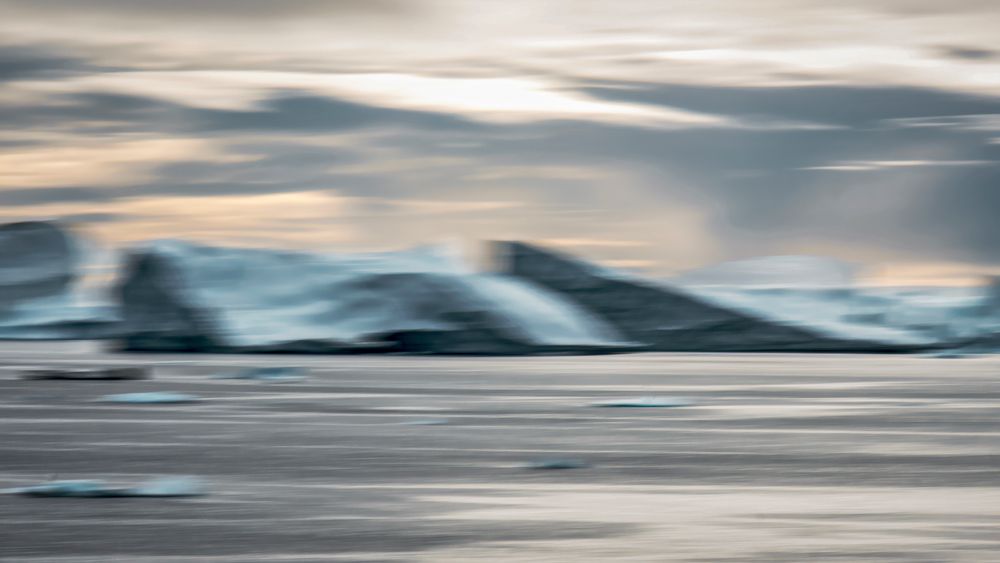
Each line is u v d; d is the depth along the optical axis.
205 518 79.00
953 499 88.75
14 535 73.12
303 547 70.25
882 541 72.06
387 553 69.00
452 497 88.81
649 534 74.19
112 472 105.75
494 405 193.62
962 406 190.75
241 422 157.62
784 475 102.75
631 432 143.62
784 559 67.56
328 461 112.62
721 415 170.25
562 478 100.50
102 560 67.19
